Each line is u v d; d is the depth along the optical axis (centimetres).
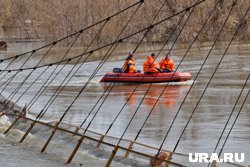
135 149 1808
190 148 1825
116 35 7006
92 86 3516
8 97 3097
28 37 8500
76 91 3306
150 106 2675
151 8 7125
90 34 7144
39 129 2127
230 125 2162
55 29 7638
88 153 1811
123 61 5138
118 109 2614
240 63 4494
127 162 1667
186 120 2292
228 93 2992
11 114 2314
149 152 1759
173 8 7138
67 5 7525
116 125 2233
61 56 5912
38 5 8312
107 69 4509
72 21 7438
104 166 1670
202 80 3594
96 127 2203
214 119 2292
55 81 3819
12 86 3622
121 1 7106
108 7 7150
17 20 9194
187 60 4928
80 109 2644
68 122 2314
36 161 1781
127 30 7062
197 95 2977
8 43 7894
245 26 7212
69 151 1864
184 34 7081
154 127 2167
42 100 2977
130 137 1997
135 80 3500
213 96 2914
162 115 2417
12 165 1758
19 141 2027
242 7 7225
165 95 3025
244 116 2341
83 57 5703
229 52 5534
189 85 3388
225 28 7144
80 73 4266
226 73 3903
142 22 7088
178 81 3444
